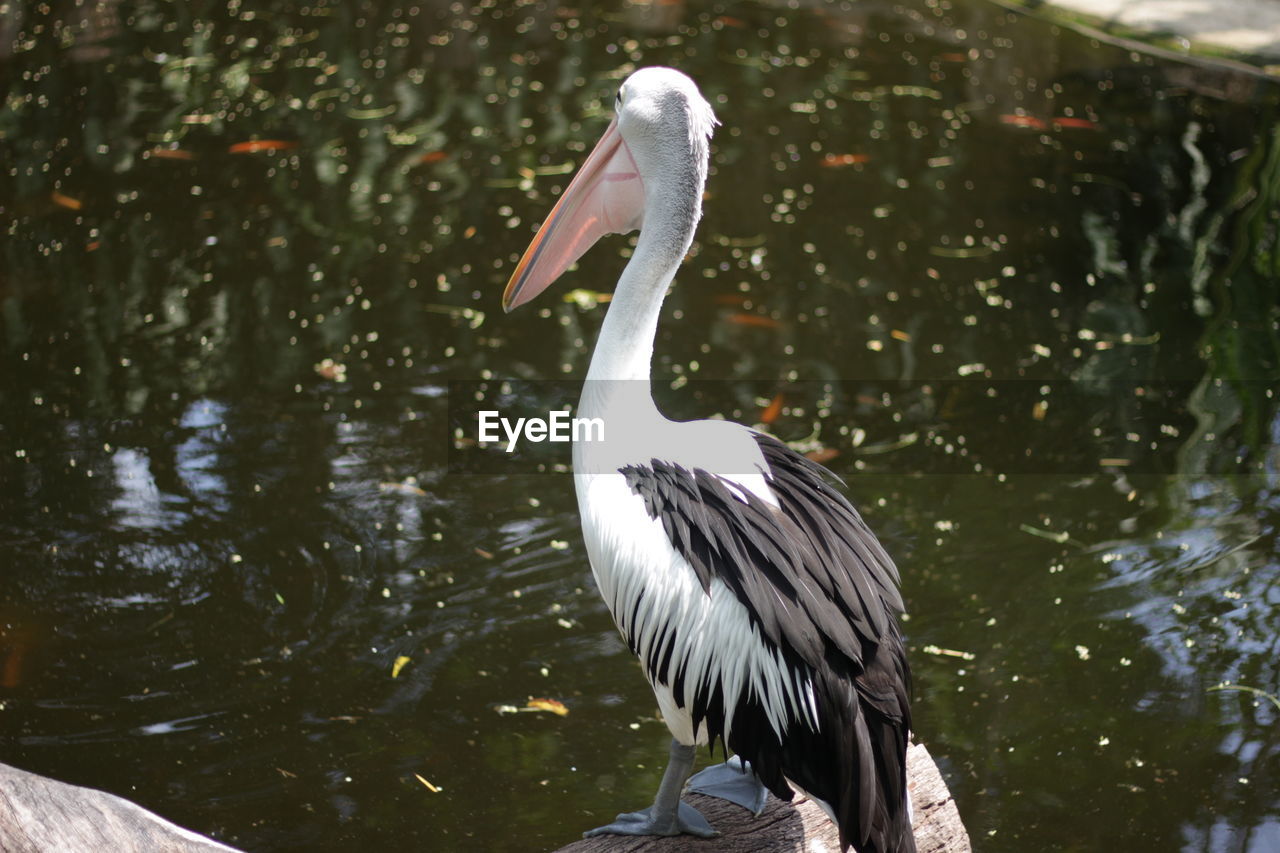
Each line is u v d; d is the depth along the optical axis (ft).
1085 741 14.84
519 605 16.61
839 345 21.53
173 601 16.47
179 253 23.30
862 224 24.75
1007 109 29.01
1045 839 13.65
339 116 27.94
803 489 9.65
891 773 8.64
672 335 21.71
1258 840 13.55
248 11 33.09
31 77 29.30
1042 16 33.71
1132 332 21.94
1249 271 23.58
